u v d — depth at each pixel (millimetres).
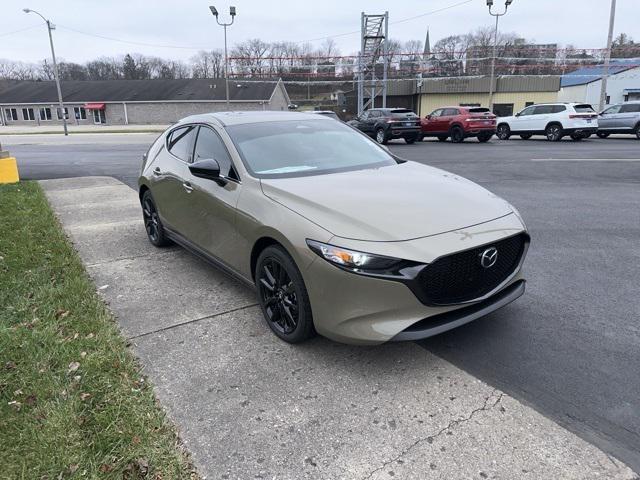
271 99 51344
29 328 3422
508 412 2625
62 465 2207
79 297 3953
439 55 37625
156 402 2699
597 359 3117
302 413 2646
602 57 33656
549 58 34719
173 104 52219
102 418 2506
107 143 24984
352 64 35594
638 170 11422
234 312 3834
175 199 4648
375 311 2801
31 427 2436
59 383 2779
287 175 3717
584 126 21109
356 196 3242
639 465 2246
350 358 3170
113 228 6465
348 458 2328
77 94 55875
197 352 3260
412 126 21438
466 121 21469
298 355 3209
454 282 2920
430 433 2482
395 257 2744
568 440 2412
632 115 21938
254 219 3393
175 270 4785
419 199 3258
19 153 19594
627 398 2723
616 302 3949
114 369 2955
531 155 15320
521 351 3227
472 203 3328
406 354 3207
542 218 6801
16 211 7109
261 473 2244
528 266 4816
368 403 2723
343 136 4570
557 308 3852
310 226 2990
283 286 3293
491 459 2303
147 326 3623
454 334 3463
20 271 4539
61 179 11195
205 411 2666
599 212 7105
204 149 4367
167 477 2184
